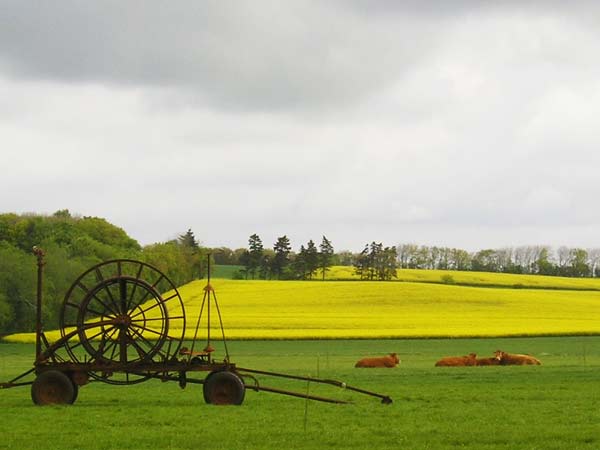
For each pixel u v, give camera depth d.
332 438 19.36
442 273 181.62
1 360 56.06
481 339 72.44
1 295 93.31
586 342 69.00
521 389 29.66
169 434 19.94
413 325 81.88
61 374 25.55
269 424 21.48
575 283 165.50
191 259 133.38
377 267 180.38
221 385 25.44
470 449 18.14
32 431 20.50
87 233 151.00
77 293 99.38
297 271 183.12
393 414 23.30
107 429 20.77
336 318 86.94
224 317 86.44
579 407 24.59
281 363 49.91
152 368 25.50
